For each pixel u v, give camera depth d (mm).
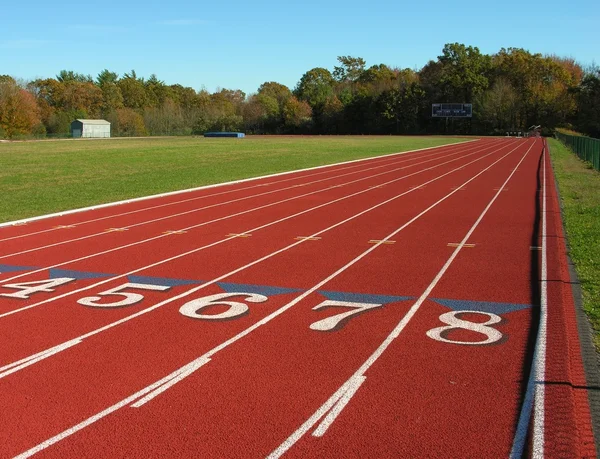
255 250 11656
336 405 5062
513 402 5074
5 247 12078
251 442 4469
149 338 6758
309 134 113812
